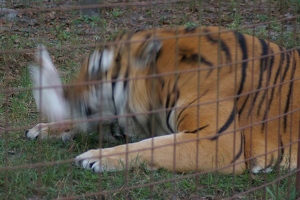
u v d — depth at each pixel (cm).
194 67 661
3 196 577
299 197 598
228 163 644
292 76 688
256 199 612
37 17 1158
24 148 697
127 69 676
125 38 690
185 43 673
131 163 641
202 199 608
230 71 659
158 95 674
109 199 593
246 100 666
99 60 689
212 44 670
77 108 695
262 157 668
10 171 611
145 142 652
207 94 650
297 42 1065
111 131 727
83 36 1103
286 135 684
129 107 688
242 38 682
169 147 643
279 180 596
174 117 665
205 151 637
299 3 1170
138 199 595
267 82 627
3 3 1152
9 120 780
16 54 1003
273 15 1186
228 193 618
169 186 615
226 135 642
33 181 608
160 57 672
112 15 1161
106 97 691
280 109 636
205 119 645
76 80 729
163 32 690
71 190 575
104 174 628
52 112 677
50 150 687
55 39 1096
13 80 917
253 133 672
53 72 664
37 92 675
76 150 707
